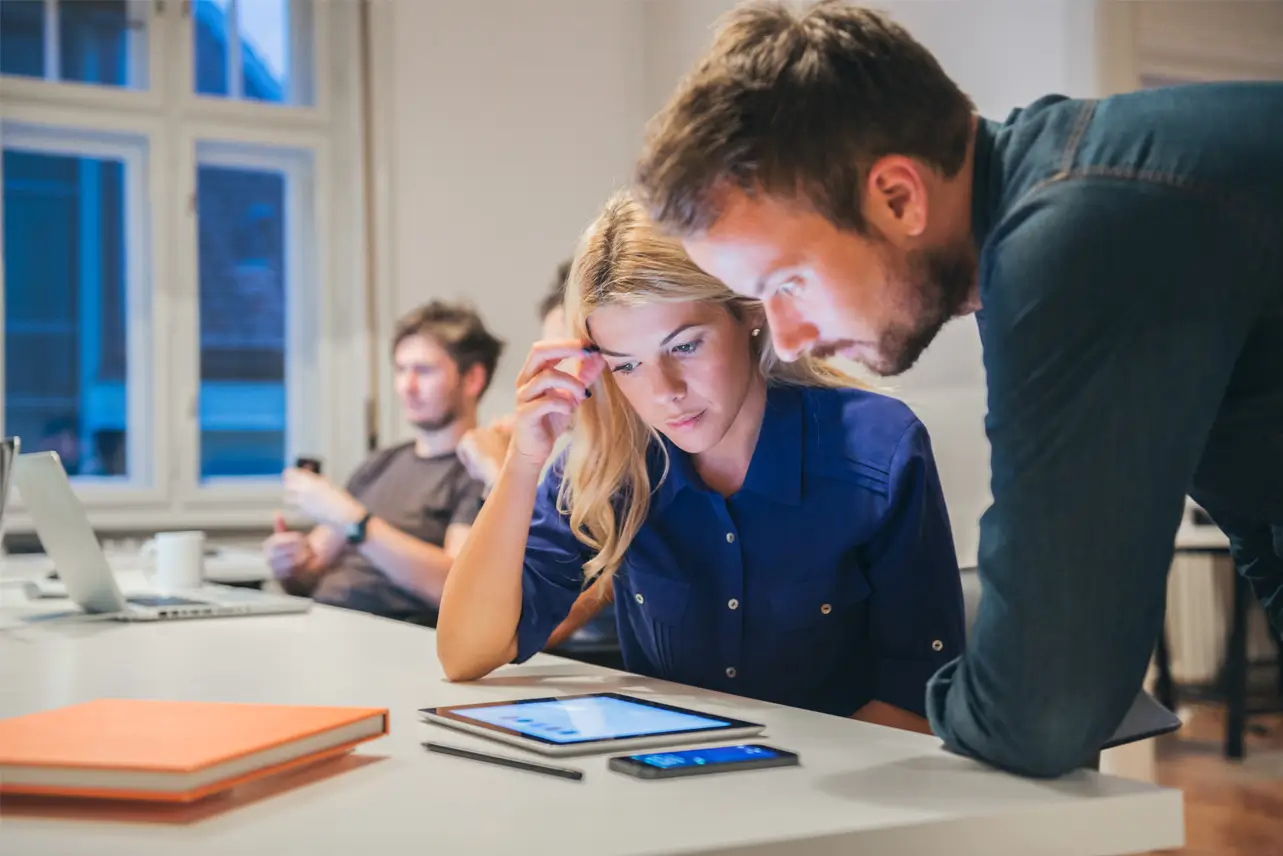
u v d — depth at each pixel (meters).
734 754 0.93
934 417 2.70
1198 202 0.78
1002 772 0.90
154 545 2.99
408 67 4.42
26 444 4.21
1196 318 0.78
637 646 1.58
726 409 1.32
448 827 0.77
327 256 4.45
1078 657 0.81
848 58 0.82
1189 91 0.84
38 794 0.81
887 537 1.41
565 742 0.95
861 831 0.76
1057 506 0.79
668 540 1.45
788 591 1.42
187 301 4.31
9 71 4.14
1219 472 1.00
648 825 0.77
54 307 4.24
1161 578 0.81
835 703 1.49
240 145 4.42
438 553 3.02
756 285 0.86
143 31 4.28
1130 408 0.77
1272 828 3.16
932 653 1.40
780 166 0.82
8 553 3.69
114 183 4.30
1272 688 5.04
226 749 0.82
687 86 0.86
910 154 0.83
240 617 1.92
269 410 4.50
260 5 4.45
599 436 1.42
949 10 2.86
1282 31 3.78
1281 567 1.09
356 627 1.79
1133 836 0.84
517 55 4.54
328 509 3.00
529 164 4.56
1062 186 0.80
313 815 0.79
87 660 1.46
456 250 4.48
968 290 0.89
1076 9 2.58
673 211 0.85
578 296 1.33
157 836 0.75
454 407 3.26
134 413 4.29
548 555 1.44
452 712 1.09
